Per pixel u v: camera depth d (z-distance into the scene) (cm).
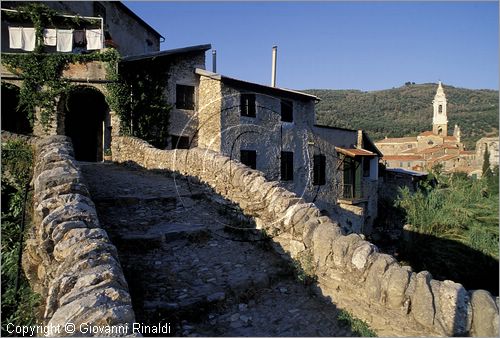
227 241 591
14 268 457
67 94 1603
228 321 391
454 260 1113
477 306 332
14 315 378
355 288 406
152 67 1728
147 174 1141
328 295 432
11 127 1634
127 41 2491
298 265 478
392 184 2722
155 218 668
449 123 8781
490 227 1180
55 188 462
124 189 833
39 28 1617
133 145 1418
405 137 7544
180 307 388
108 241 330
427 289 353
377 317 377
